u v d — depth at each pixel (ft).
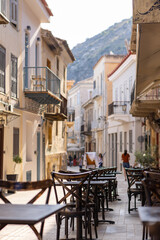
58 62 97.60
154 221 11.03
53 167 91.66
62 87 102.83
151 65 30.86
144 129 94.58
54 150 92.94
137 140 97.76
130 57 97.91
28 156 68.69
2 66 52.49
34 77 67.77
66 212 23.61
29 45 66.90
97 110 161.68
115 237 26.14
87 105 188.34
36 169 71.26
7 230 28.68
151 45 25.35
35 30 71.00
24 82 63.67
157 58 28.60
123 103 111.86
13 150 57.82
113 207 40.14
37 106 72.28
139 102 64.23
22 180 61.36
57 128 97.14
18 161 55.88
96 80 162.30
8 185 17.88
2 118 51.03
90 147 188.55
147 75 34.68
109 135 140.87
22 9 62.18
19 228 29.40
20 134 61.52
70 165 184.65
